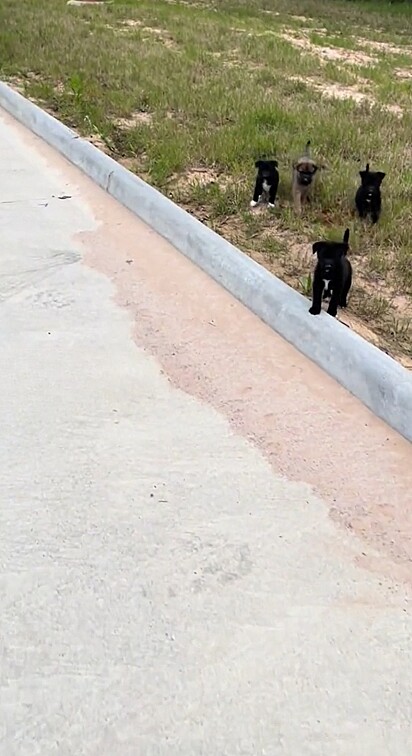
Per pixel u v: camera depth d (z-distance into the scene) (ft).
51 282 16.46
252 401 12.53
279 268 17.99
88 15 56.80
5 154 25.53
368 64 49.19
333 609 8.78
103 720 7.48
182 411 12.27
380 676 8.00
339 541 9.73
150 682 7.86
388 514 10.16
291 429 11.85
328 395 12.69
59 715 7.51
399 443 11.53
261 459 11.21
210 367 13.46
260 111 31.78
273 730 7.41
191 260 17.67
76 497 10.37
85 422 11.91
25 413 12.07
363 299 16.71
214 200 22.45
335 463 11.11
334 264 13.80
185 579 9.12
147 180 24.20
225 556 9.47
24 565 9.26
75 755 7.14
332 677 7.97
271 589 9.02
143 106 33.47
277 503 10.36
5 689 7.74
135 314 15.24
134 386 12.87
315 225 20.86
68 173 23.71
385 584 9.12
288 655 8.20
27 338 14.23
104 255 17.88
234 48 49.26
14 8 56.44
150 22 56.49
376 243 19.86
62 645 8.25
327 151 27.50
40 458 11.10
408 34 68.59
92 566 9.27
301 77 42.80
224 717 7.53
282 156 26.68
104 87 36.14
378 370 12.17
